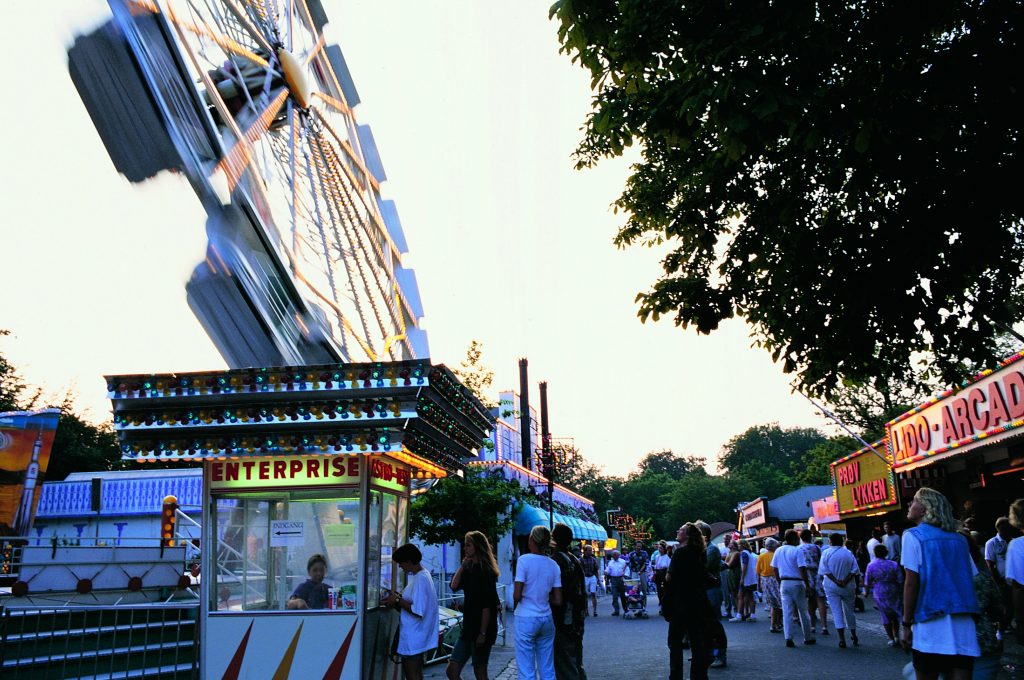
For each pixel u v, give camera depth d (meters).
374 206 27.72
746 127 7.43
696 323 11.88
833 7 8.17
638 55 8.43
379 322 25.62
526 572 8.02
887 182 9.34
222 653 7.91
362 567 8.05
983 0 8.18
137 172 12.95
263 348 15.55
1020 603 6.51
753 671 10.33
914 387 11.17
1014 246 9.98
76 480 29.84
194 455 7.78
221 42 18.91
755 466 124.38
